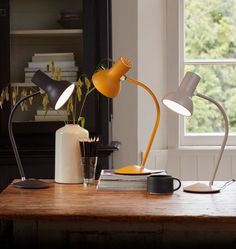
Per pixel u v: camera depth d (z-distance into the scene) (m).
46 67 4.65
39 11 4.65
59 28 4.65
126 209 3.11
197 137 5.45
